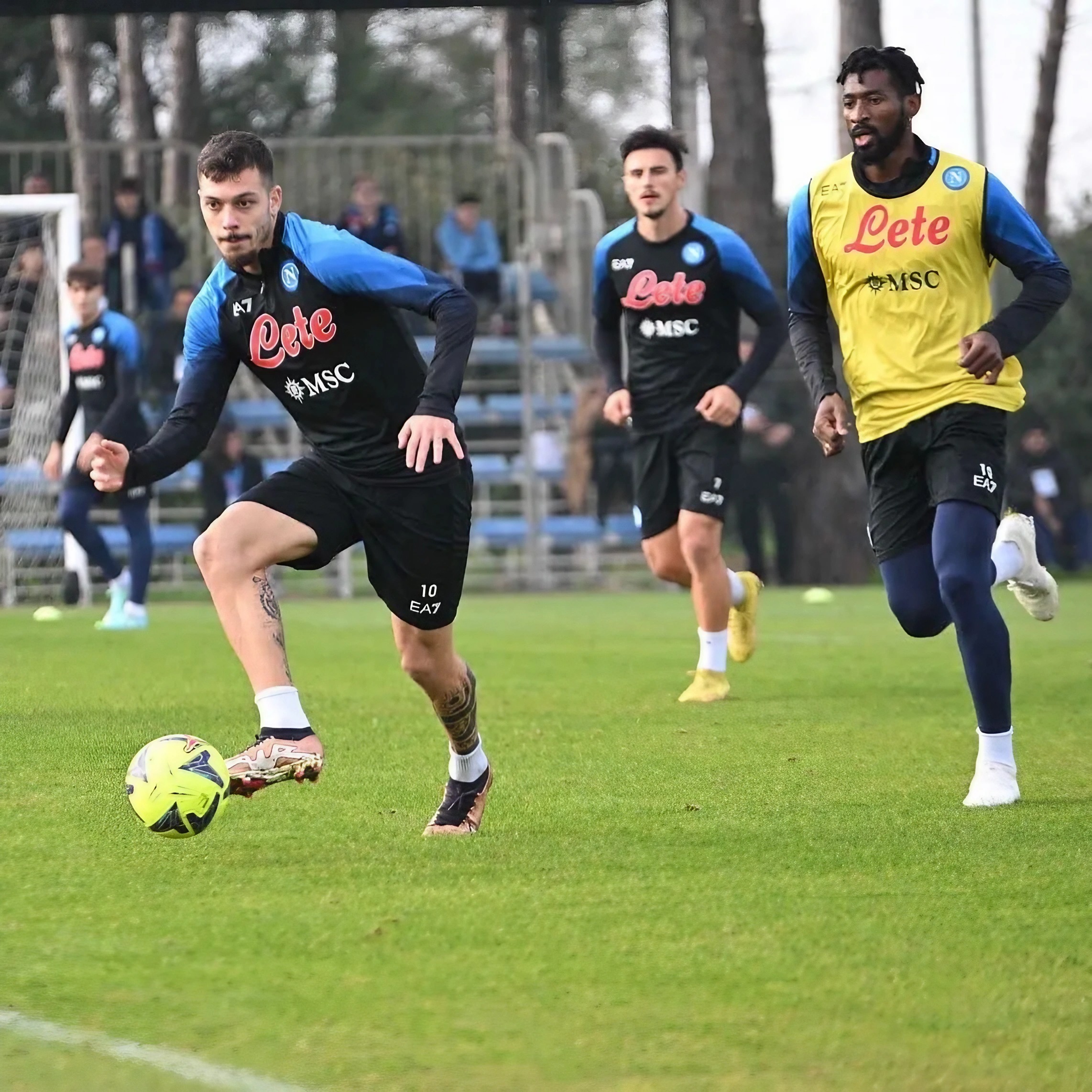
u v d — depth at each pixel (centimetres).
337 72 14112
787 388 7512
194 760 1556
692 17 6303
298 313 1625
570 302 7825
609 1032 1099
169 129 10650
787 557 7462
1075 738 2470
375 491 1652
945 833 1739
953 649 4028
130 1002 1158
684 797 1973
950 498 1955
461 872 1554
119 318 4591
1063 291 1938
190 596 6862
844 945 1300
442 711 1738
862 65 1989
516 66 10262
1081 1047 1075
